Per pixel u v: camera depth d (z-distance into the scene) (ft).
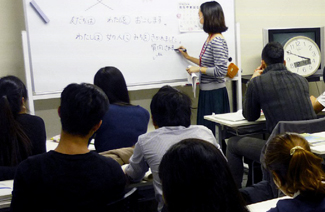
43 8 10.30
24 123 6.40
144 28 11.62
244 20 14.19
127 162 6.56
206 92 11.64
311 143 7.09
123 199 4.72
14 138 6.17
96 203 4.40
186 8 12.10
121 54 11.41
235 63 12.95
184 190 2.76
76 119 4.39
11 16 10.86
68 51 10.74
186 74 12.37
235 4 13.04
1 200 5.19
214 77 11.50
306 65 13.38
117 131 7.06
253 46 14.47
